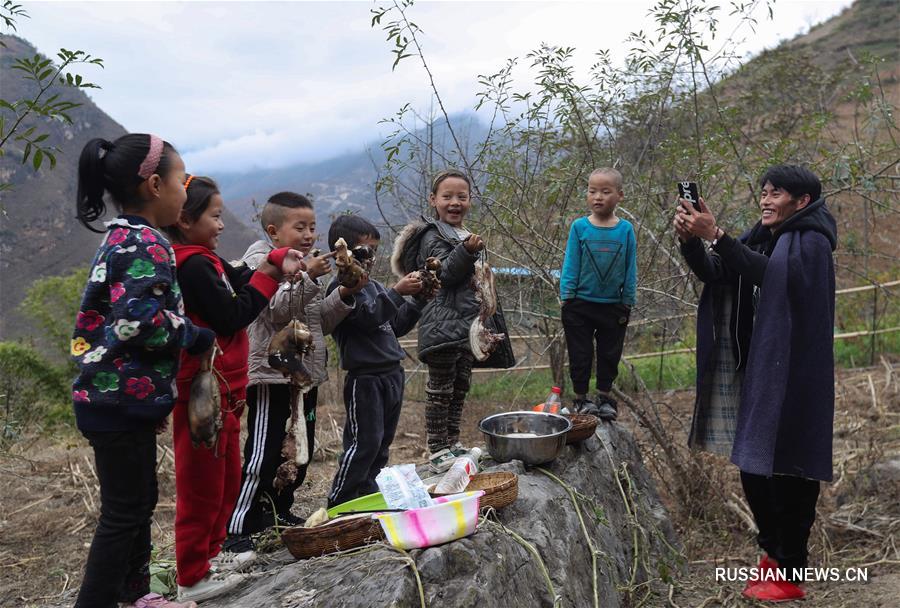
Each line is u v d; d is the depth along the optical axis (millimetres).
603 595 3135
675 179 5391
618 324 4098
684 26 4621
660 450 5652
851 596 3639
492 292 3453
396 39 4484
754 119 8656
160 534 4449
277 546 2994
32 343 12984
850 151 5543
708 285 3807
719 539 4629
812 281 3432
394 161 5371
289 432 2699
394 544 2332
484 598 2229
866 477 5004
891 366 8336
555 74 4895
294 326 2662
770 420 3371
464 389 3791
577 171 5262
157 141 2207
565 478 3482
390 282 6270
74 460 6164
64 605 3273
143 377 2080
